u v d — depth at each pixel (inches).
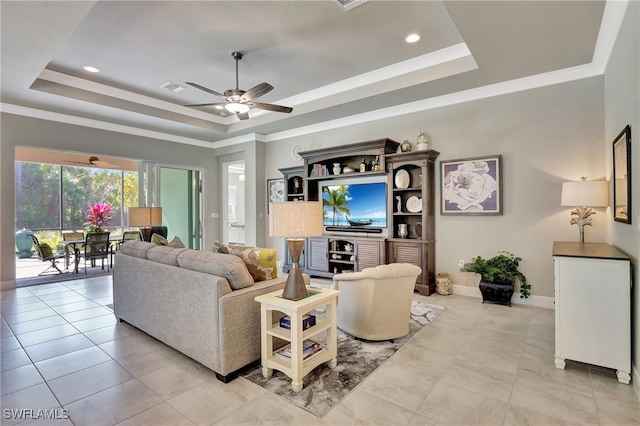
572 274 91.9
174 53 145.7
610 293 87.7
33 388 84.7
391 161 185.5
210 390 83.8
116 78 174.4
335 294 95.3
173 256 110.3
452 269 176.7
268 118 226.5
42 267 267.0
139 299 119.3
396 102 184.4
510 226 159.3
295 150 245.9
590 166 140.4
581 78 141.6
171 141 263.9
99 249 241.3
